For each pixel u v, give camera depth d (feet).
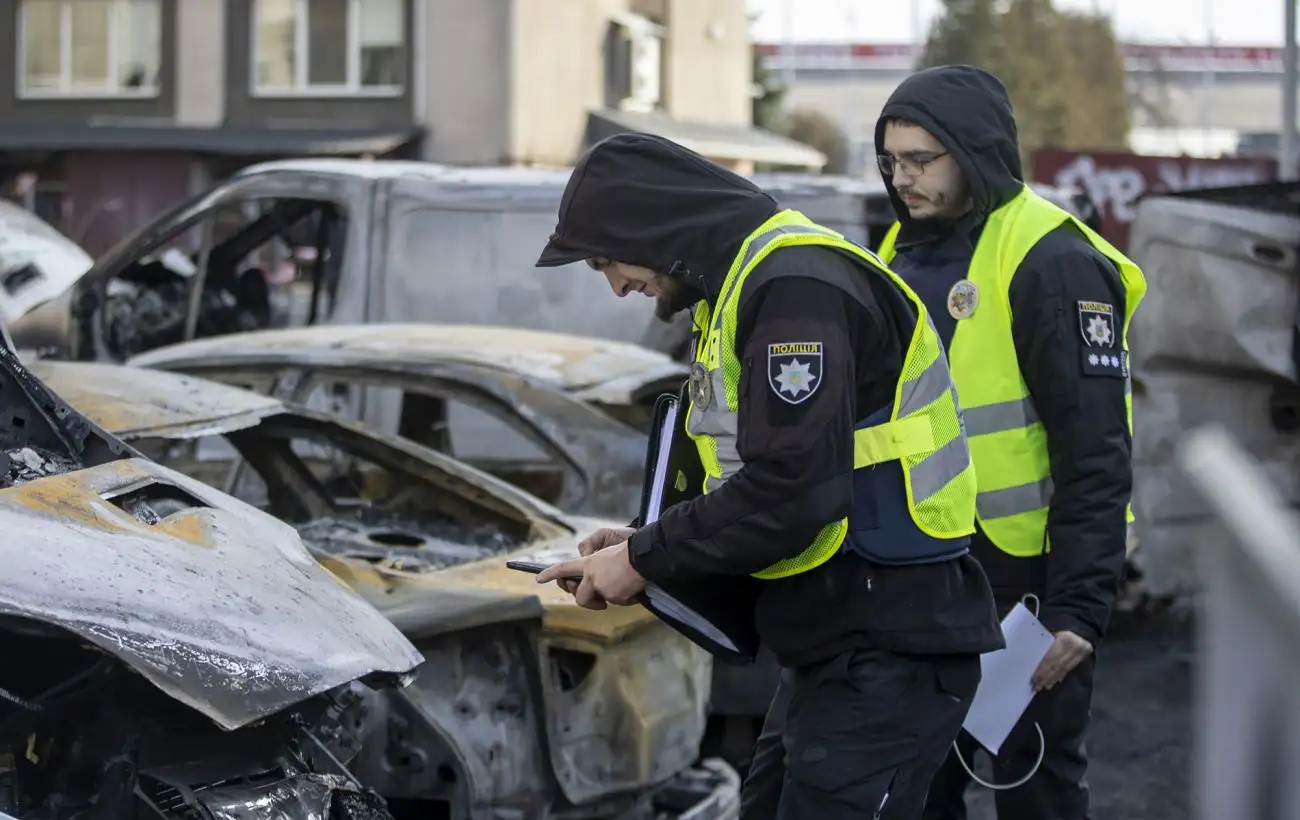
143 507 9.75
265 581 9.33
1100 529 10.89
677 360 23.98
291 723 9.23
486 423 19.43
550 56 77.51
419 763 11.10
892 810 8.80
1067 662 10.82
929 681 8.84
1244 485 3.92
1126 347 11.25
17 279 28.35
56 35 79.25
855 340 8.53
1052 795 11.31
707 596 9.12
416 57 75.77
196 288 25.53
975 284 11.26
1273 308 21.26
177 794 8.49
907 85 11.28
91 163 77.10
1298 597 3.64
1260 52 187.01
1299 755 3.69
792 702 9.13
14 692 8.42
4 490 8.95
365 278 24.79
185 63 78.18
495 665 11.50
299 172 25.31
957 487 8.91
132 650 8.02
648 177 8.71
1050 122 116.26
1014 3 118.62
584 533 14.23
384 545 14.25
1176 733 19.20
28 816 8.37
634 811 12.20
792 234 8.49
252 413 13.67
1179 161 57.21
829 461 8.21
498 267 24.57
